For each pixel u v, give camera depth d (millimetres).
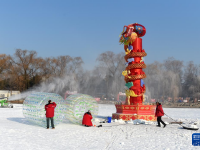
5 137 11805
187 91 79125
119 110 22062
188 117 26344
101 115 27016
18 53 71812
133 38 21719
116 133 13812
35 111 16094
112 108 43688
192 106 55875
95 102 19234
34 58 73375
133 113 20797
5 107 38906
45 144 10375
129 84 21266
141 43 22219
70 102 17797
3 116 23531
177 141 11539
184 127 15859
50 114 15094
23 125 16781
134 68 21609
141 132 14258
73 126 16734
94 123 18688
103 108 43469
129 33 21516
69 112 17609
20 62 72625
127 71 21828
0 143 10305
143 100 21438
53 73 75312
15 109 34531
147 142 11211
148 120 20484
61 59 76188
